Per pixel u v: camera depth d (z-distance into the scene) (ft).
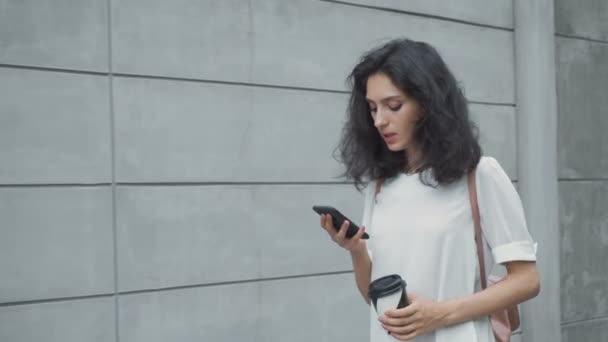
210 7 14.70
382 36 17.20
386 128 6.99
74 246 13.12
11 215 12.52
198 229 14.53
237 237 15.02
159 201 14.07
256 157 15.30
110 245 13.50
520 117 19.94
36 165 12.76
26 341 12.62
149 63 13.96
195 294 14.51
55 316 12.91
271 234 15.49
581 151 21.91
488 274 7.27
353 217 16.67
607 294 22.57
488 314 6.89
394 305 6.65
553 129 20.34
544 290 20.16
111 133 13.53
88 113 13.26
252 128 15.25
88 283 13.25
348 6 16.66
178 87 14.32
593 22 22.31
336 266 16.42
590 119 22.16
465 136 6.88
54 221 12.91
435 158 6.86
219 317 14.80
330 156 16.33
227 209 14.89
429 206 7.03
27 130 12.69
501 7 19.57
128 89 13.73
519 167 20.03
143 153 13.88
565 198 21.54
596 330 22.24
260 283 15.35
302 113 15.94
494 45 19.47
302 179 15.93
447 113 6.80
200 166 14.56
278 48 15.60
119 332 13.60
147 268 13.92
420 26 17.93
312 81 16.08
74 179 13.12
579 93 21.90
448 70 7.09
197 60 14.53
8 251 12.48
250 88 15.24
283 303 15.66
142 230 13.87
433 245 6.95
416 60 6.81
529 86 19.83
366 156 7.58
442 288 6.91
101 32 13.43
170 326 14.20
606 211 22.56
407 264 7.08
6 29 12.53
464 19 18.75
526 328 20.25
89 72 13.30
